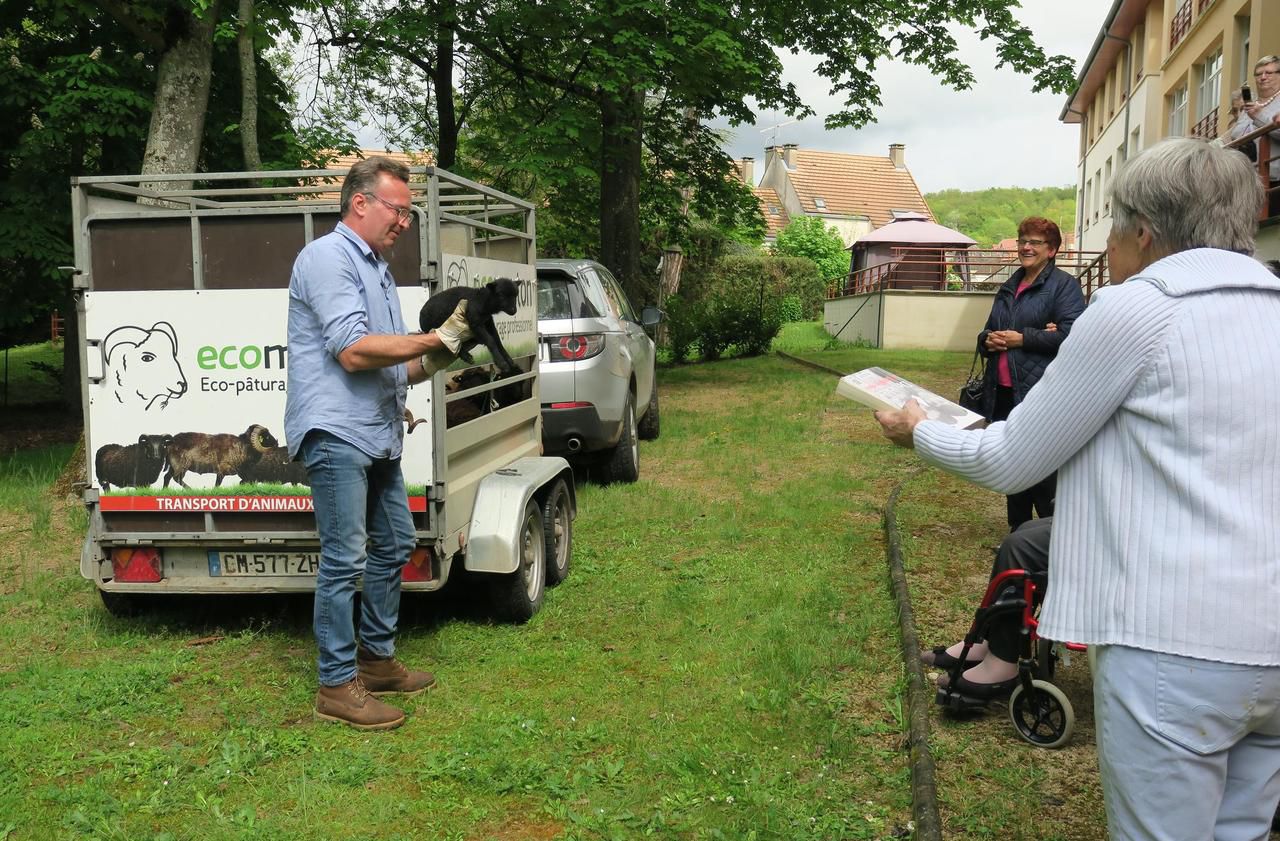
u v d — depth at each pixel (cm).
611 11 1279
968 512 739
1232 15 1934
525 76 1516
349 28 1366
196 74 912
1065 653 384
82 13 984
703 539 684
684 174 1866
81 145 1296
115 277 489
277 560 495
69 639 514
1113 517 201
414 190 557
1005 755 375
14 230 1201
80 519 768
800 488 825
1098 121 3684
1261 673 189
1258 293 196
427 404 468
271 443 482
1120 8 2794
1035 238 541
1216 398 190
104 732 406
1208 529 189
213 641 514
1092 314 203
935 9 1625
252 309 477
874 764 369
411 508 473
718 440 1078
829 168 5969
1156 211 206
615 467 856
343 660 409
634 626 522
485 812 339
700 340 2319
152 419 488
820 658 461
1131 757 199
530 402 623
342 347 383
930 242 2975
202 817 338
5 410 1586
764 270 3978
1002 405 557
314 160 1348
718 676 451
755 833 317
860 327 2878
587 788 353
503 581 516
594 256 2155
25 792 355
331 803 347
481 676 460
